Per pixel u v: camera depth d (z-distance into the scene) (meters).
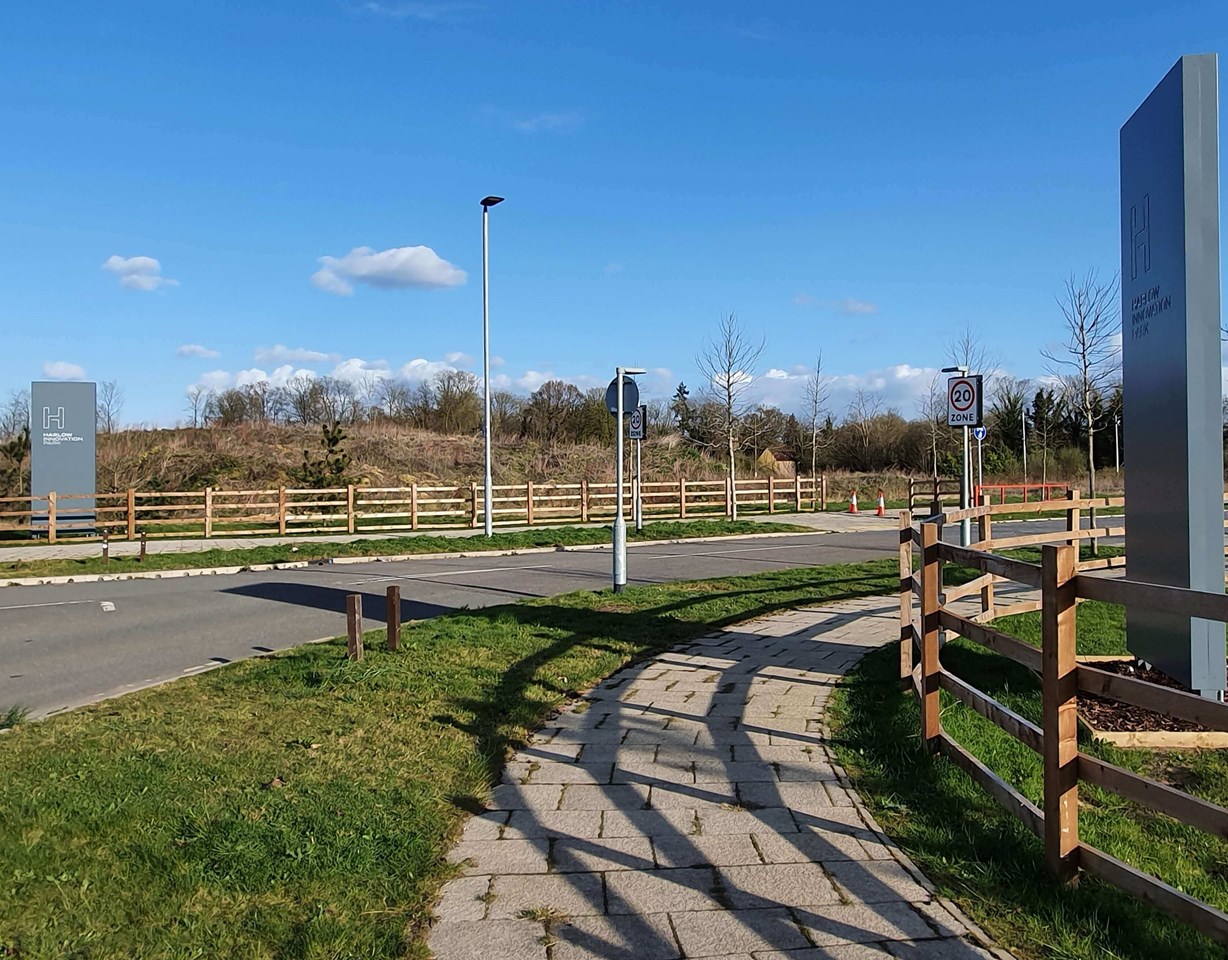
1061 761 3.93
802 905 3.82
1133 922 3.59
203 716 6.83
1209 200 6.36
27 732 6.47
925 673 5.84
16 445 31.86
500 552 22.08
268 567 19.36
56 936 3.53
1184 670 6.55
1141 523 7.26
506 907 3.83
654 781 5.42
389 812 4.82
